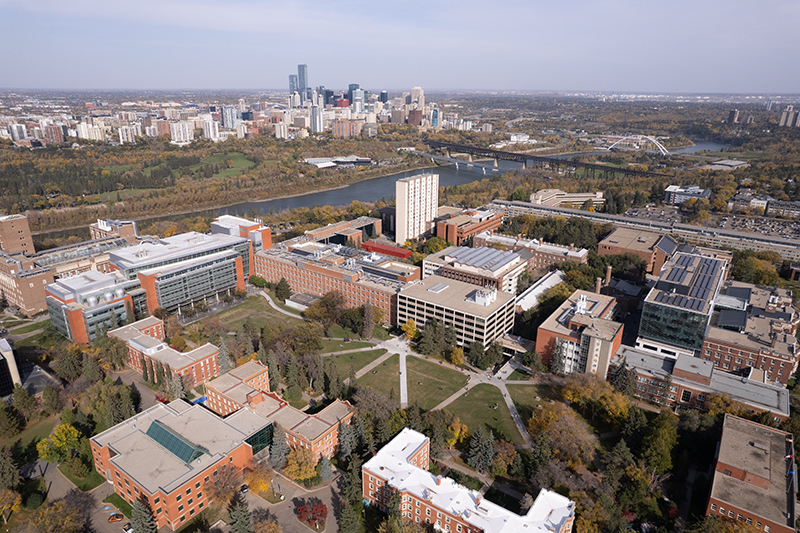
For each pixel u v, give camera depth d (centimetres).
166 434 16588
